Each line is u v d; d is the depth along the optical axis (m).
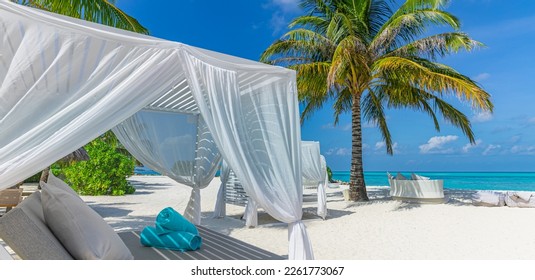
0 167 1.84
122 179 12.96
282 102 3.55
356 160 10.68
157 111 5.62
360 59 8.79
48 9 5.21
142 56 2.56
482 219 7.29
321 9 10.92
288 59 10.27
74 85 2.18
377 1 10.66
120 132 5.14
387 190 15.59
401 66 8.55
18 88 2.00
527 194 9.47
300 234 3.26
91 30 2.32
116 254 2.39
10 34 2.05
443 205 9.52
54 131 2.03
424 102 11.55
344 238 5.52
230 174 7.90
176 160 5.68
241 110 3.17
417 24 9.05
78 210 2.36
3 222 2.09
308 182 9.04
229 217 7.84
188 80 2.91
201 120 5.98
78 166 12.34
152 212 8.28
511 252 4.56
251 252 3.12
